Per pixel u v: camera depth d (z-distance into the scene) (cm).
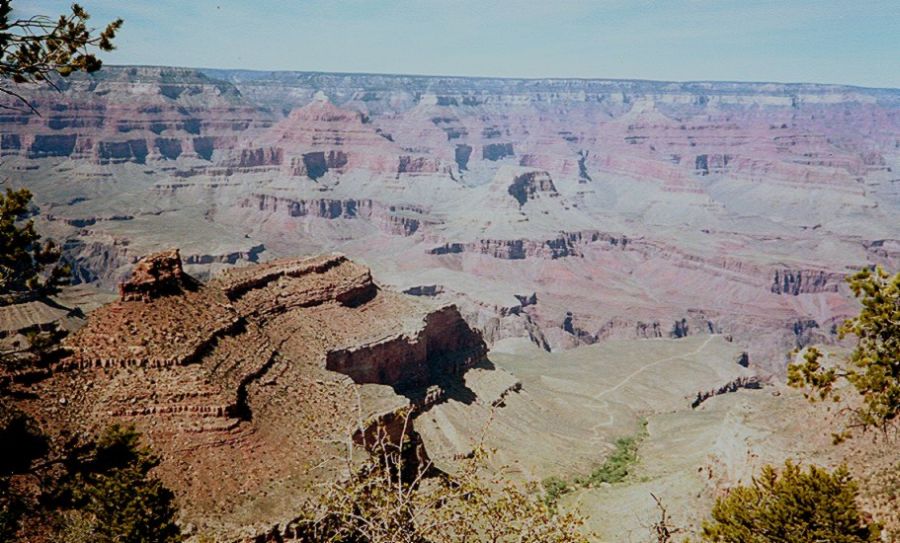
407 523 2948
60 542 3534
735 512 3569
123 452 3138
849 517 3238
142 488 3812
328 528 3212
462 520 2941
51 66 2431
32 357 3328
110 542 3606
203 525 4616
